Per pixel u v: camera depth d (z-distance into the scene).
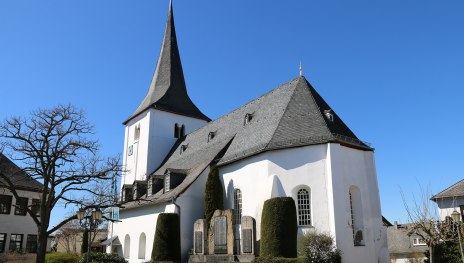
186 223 28.16
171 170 32.06
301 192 23.86
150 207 32.34
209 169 30.00
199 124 46.78
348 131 27.09
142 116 45.38
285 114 27.05
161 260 26.06
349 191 24.03
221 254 24.08
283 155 24.48
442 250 22.59
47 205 26.23
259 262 20.27
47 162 26.41
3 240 38.88
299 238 22.80
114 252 37.50
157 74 48.84
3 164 40.00
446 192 34.28
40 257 25.28
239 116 34.38
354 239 23.58
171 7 51.59
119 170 28.33
